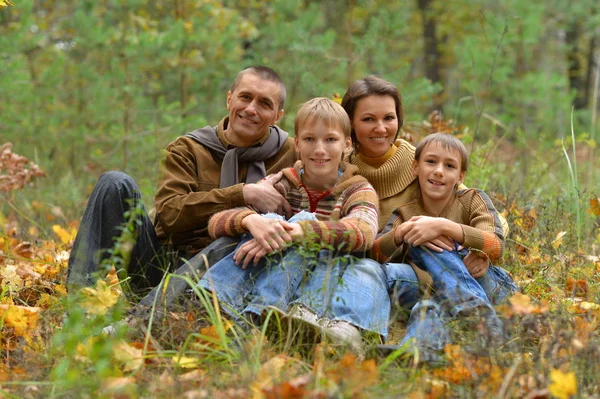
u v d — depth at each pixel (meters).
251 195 3.93
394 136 4.24
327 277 3.40
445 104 16.19
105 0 10.92
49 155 9.47
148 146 8.58
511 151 9.08
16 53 9.04
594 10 16.53
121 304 3.29
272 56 10.65
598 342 3.22
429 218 3.75
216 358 3.11
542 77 11.88
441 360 3.10
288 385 2.55
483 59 11.49
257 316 3.50
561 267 4.35
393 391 2.77
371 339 3.46
